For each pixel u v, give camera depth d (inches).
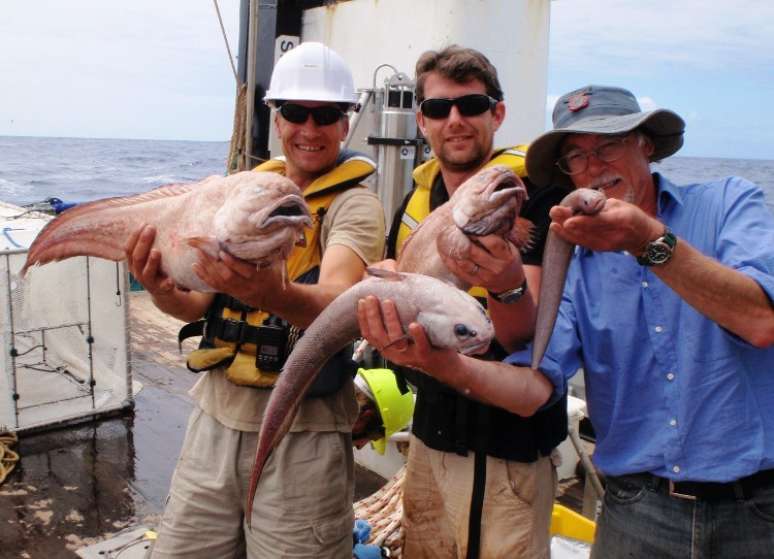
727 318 41.2
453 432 56.6
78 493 99.5
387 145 114.0
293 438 56.3
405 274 42.1
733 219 46.7
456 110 57.9
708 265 40.1
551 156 51.0
